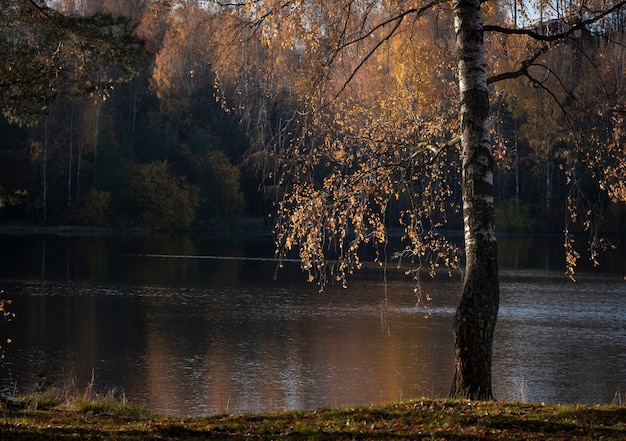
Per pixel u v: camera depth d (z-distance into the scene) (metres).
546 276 46.62
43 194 79.56
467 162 12.73
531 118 35.03
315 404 19.23
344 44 14.47
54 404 14.74
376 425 10.69
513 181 78.75
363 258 57.34
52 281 42.53
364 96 16.97
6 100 16.69
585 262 55.03
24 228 78.38
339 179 14.03
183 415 18.14
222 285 41.81
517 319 31.55
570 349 25.94
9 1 16.05
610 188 14.69
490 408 11.43
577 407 11.34
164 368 22.97
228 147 87.12
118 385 21.02
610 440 9.40
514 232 75.00
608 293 39.31
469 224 12.73
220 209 85.62
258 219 88.06
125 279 43.91
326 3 14.20
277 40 15.27
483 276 12.65
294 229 13.78
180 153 85.62
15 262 51.31
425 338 27.45
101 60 16.70
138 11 55.19
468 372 12.66
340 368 23.03
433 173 15.39
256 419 11.73
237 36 14.51
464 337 12.66
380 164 14.16
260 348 25.80
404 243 65.69
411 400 12.48
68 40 16.17
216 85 17.08
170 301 36.03
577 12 14.41
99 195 80.56
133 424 11.58
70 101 79.31
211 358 24.33
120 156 82.69
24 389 20.38
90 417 12.73
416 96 15.80
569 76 32.00
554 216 74.06
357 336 27.83
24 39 17.41
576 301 36.50
